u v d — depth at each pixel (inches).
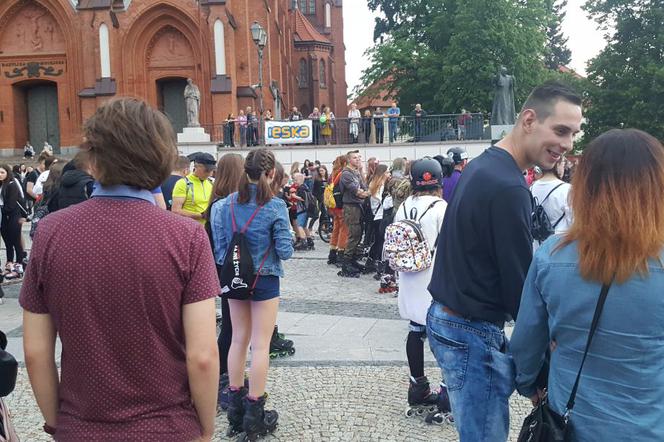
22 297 83.6
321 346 264.2
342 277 439.2
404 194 367.6
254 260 176.9
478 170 111.8
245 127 1005.8
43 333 83.1
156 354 80.7
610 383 82.5
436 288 117.4
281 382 221.9
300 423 187.0
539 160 112.3
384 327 295.6
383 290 379.6
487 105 1405.0
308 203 585.3
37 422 191.2
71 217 82.3
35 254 82.3
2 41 1434.5
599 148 84.8
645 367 81.2
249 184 179.6
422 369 189.9
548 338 94.5
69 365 81.4
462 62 1374.3
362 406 199.5
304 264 500.4
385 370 233.6
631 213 79.6
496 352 114.0
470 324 113.3
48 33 1427.2
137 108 83.5
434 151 970.1
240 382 182.5
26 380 226.5
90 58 1354.6
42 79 1435.8
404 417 190.2
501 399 114.5
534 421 93.2
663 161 82.2
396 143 982.4
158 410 81.4
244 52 1321.4
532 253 107.3
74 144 1418.6
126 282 79.2
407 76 1567.4
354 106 1064.8
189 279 82.9
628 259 79.7
